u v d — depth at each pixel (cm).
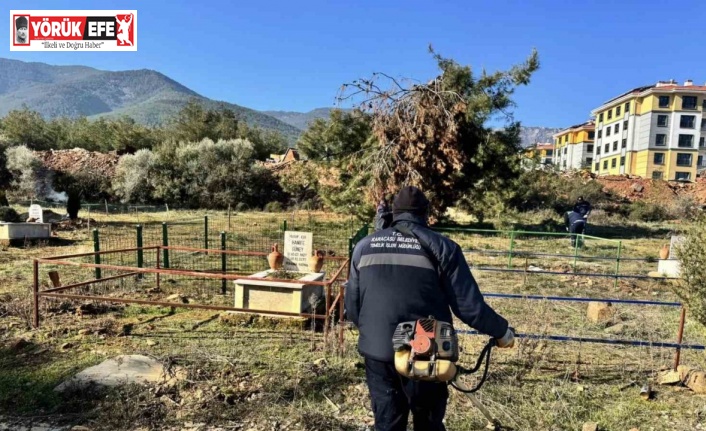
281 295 639
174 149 3391
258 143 5288
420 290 254
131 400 409
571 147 8975
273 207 2983
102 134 5444
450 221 2178
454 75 1766
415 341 240
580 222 1599
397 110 1677
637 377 476
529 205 2816
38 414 394
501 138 1894
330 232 1831
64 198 3309
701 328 530
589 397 432
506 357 523
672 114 6750
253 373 475
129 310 704
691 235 468
